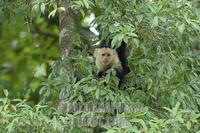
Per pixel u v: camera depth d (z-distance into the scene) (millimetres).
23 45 22703
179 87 11992
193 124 10852
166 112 11570
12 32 22109
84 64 12523
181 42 11945
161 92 12078
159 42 11977
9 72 22125
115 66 12523
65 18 13289
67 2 11859
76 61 12586
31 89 17625
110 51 12859
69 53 12969
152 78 12023
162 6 11531
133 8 11891
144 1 11992
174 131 10422
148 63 12016
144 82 12141
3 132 10820
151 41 11914
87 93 11898
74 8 12062
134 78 12289
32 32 21094
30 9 13469
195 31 11773
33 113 10812
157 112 11953
